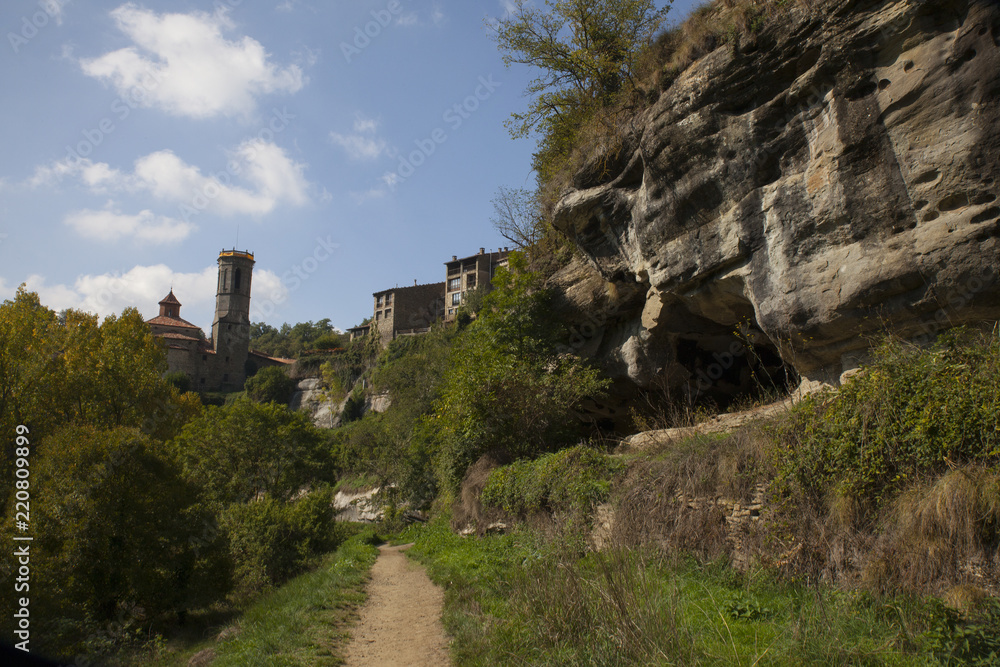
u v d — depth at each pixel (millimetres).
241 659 6195
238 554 14734
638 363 14062
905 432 5445
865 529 5426
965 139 6535
